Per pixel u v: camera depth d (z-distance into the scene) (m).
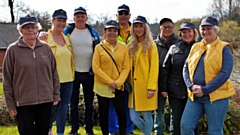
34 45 3.44
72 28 4.57
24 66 3.32
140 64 4.27
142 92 4.28
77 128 4.87
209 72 3.51
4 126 5.66
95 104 5.82
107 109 4.37
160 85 4.31
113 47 4.28
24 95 3.36
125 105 4.47
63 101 4.39
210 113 3.58
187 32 4.03
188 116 3.76
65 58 4.29
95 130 5.41
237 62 7.98
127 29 4.89
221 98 3.51
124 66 4.29
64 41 4.41
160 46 4.56
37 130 3.60
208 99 3.57
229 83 3.62
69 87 4.38
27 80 3.35
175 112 4.16
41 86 3.45
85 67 4.53
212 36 3.53
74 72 4.51
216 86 3.44
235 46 9.95
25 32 3.34
